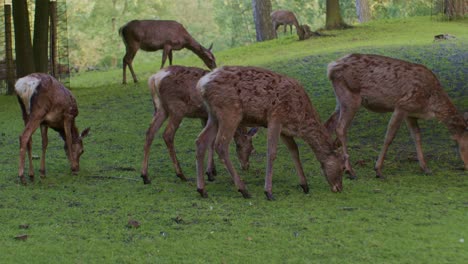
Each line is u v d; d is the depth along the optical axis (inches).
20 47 850.1
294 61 892.6
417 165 445.7
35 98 408.8
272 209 347.3
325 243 293.0
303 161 466.0
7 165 468.1
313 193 380.2
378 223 319.3
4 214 343.9
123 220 331.9
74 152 439.5
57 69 935.7
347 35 1146.0
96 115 671.8
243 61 997.8
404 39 1039.0
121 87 856.3
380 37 1091.9
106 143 544.7
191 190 393.1
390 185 395.2
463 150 425.1
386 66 411.8
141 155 498.9
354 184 399.2
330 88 724.0
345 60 418.9
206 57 893.2
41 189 398.9
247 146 438.3
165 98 408.5
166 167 458.3
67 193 388.5
